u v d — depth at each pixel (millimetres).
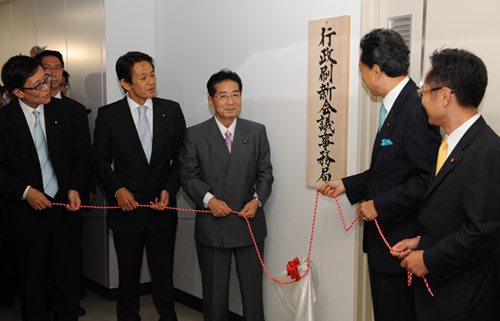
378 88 1814
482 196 1350
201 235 2410
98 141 2512
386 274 1831
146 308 3123
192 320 2947
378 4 2215
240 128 2416
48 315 2627
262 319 2514
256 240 2402
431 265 1441
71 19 3287
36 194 2365
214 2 2811
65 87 3285
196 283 3094
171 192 2537
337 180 2094
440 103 1461
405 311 1812
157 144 2531
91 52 3158
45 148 2498
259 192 2393
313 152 2393
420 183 1671
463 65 1415
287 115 2514
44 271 2514
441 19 2037
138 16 3152
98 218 3240
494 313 1442
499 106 1919
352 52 2225
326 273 2422
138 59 2432
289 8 2447
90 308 3117
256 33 2609
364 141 2273
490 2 1899
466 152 1417
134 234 2502
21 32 3832
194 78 2990
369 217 1794
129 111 2521
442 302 1477
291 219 2547
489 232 1335
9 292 3158
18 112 2430
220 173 2391
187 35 3000
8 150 2420
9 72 2311
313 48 2348
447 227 1468
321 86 2332
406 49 1757
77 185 2564
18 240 2441
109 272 3207
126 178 2502
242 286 2459
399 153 1761
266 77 2588
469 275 1433
